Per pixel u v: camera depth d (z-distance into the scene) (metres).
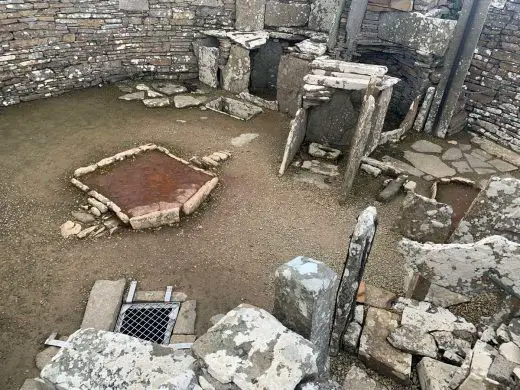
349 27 8.95
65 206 6.09
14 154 7.12
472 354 3.98
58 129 8.03
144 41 9.86
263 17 9.95
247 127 8.88
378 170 7.41
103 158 7.25
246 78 9.91
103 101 9.24
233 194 6.75
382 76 7.58
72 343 2.96
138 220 5.75
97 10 8.98
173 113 9.12
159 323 4.62
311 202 6.71
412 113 8.79
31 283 4.93
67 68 9.17
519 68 8.20
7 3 7.86
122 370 2.81
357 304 4.71
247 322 3.08
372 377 4.15
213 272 5.30
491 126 8.96
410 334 4.30
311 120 8.09
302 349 2.91
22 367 4.07
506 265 3.96
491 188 4.86
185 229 5.95
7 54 8.22
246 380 2.71
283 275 3.24
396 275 5.39
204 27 10.12
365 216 3.59
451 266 4.21
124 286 4.99
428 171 7.75
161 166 7.03
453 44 8.09
